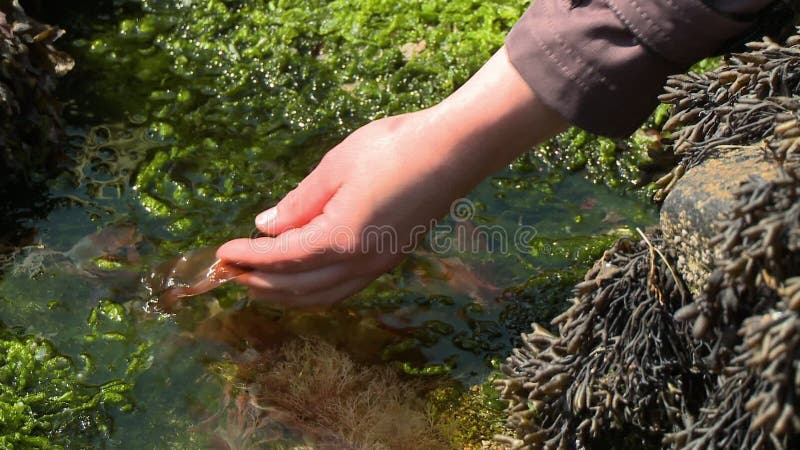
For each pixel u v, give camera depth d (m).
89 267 0.99
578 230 1.04
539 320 0.97
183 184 1.06
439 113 0.89
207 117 1.11
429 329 0.97
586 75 0.85
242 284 0.95
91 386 0.92
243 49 1.17
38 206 1.03
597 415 0.81
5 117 1.02
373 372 0.94
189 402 0.92
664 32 0.84
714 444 0.77
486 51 1.14
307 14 1.18
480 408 0.92
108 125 1.10
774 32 0.85
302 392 0.92
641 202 1.06
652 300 0.81
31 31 1.06
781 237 0.73
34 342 0.94
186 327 0.96
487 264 1.01
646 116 0.88
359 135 0.91
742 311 0.76
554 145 1.09
